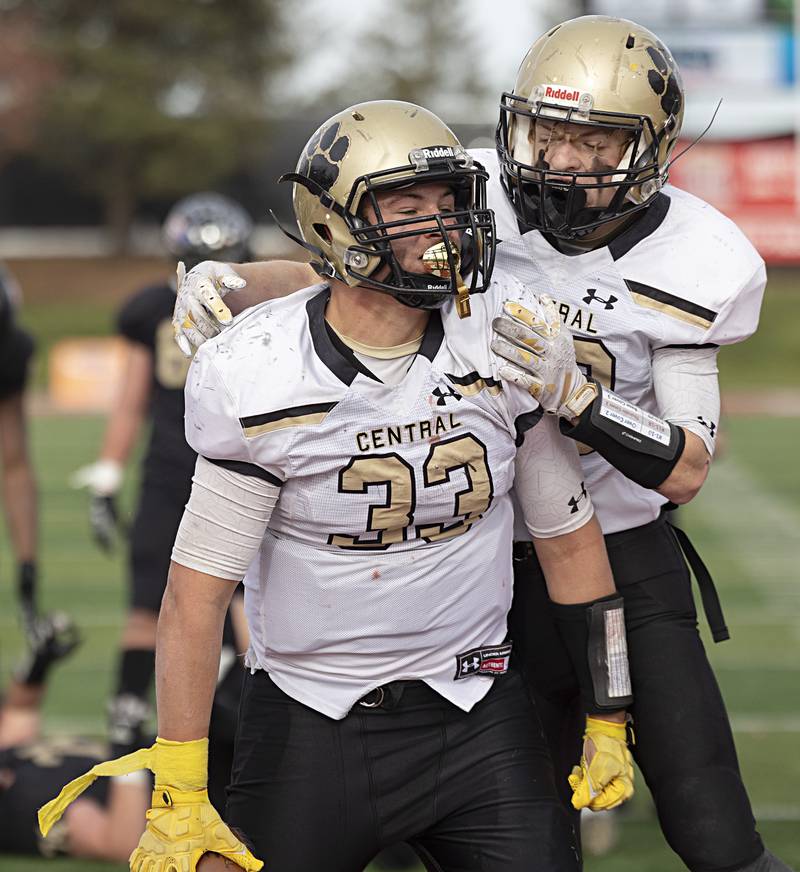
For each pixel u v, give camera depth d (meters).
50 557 31.77
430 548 8.51
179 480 16.81
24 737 15.52
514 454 8.66
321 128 8.45
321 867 8.78
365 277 8.06
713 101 58.19
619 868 13.48
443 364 8.26
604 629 9.41
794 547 31.95
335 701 8.73
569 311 9.60
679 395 9.55
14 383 15.32
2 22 121.81
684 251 9.56
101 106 123.19
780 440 50.84
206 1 128.38
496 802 8.76
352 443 8.11
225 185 132.50
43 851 13.88
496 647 9.01
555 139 9.29
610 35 9.36
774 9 57.31
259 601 8.86
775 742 17.67
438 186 8.15
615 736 9.55
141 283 110.38
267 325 8.26
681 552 10.62
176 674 8.26
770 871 9.51
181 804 8.23
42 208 140.00
